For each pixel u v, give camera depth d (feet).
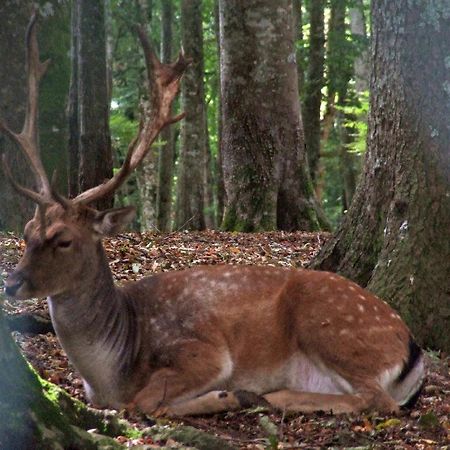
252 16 79.36
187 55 108.37
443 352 37.76
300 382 30.27
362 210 41.86
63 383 31.76
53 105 55.11
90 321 28.66
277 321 30.19
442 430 27.78
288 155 80.12
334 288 30.45
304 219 79.61
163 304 30.32
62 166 55.67
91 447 20.30
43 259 27.43
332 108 140.05
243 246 61.36
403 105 39.34
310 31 117.39
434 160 38.65
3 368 19.35
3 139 52.42
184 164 109.29
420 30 38.60
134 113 141.59
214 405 28.76
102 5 68.18
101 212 28.63
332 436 26.48
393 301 38.50
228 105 80.64
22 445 19.13
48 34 54.54
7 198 52.70
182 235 66.54
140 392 29.14
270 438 24.26
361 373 29.58
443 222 38.45
